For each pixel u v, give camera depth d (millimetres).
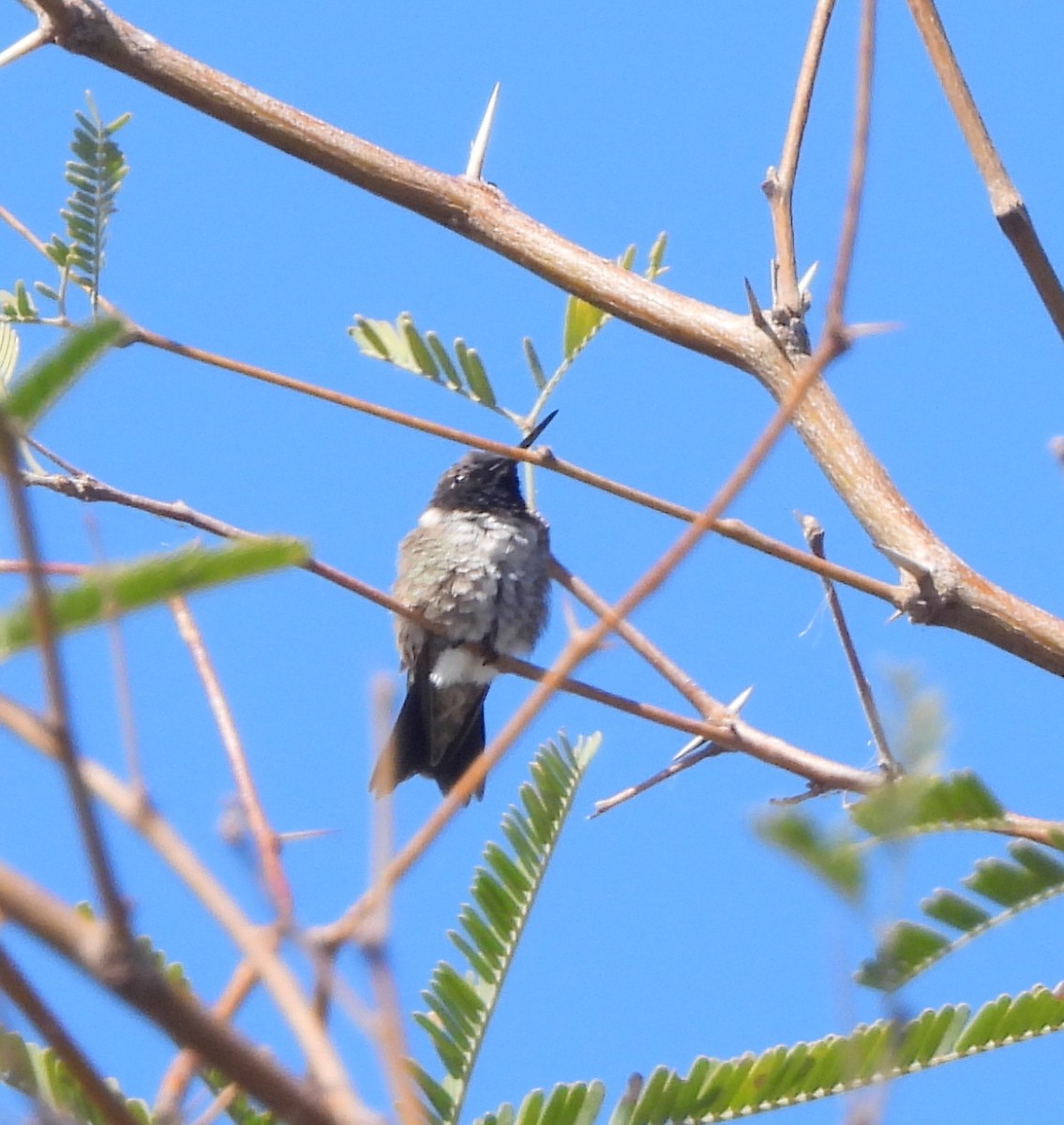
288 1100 2117
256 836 2957
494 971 4770
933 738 2918
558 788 5105
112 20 7332
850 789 6156
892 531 6422
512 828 4969
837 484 6609
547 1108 4527
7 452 2148
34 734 2182
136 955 2070
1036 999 4633
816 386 6730
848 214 3756
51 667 2127
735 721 6625
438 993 4688
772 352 6902
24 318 7129
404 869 2811
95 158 7258
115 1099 2197
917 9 6391
